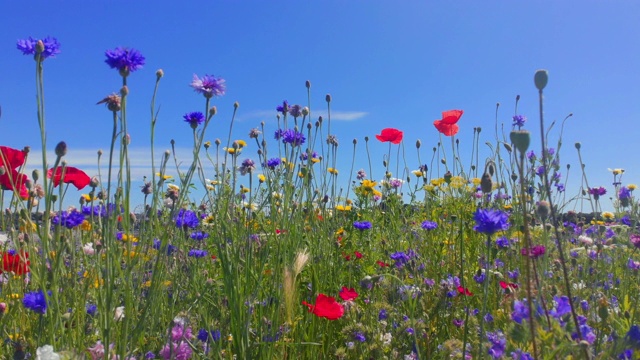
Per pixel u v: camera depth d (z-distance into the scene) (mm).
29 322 651
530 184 1044
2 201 645
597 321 629
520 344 473
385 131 1262
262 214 875
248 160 982
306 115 905
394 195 1434
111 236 479
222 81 572
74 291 587
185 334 591
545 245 724
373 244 1219
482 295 816
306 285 866
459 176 1275
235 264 646
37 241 653
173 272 726
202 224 948
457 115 1032
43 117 469
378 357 659
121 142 483
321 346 729
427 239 1137
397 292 774
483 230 466
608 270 995
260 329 640
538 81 373
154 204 536
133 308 546
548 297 601
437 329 716
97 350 512
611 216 1469
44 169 475
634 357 440
